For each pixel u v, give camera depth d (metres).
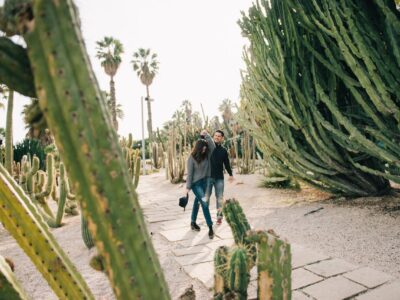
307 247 4.28
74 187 0.70
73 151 0.68
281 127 6.63
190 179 5.09
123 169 0.73
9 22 0.69
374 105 5.20
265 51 6.32
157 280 0.77
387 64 4.66
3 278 0.94
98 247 0.72
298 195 8.05
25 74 0.72
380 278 3.21
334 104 5.56
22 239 1.02
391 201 6.00
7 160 6.98
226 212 1.78
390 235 4.30
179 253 4.43
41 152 14.98
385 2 4.46
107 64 28.97
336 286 3.12
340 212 5.76
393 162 5.20
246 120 7.70
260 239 1.27
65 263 1.09
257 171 14.50
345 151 6.12
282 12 5.96
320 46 5.90
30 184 7.05
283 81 5.87
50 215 7.31
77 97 0.67
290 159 7.00
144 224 0.78
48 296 3.39
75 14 0.71
